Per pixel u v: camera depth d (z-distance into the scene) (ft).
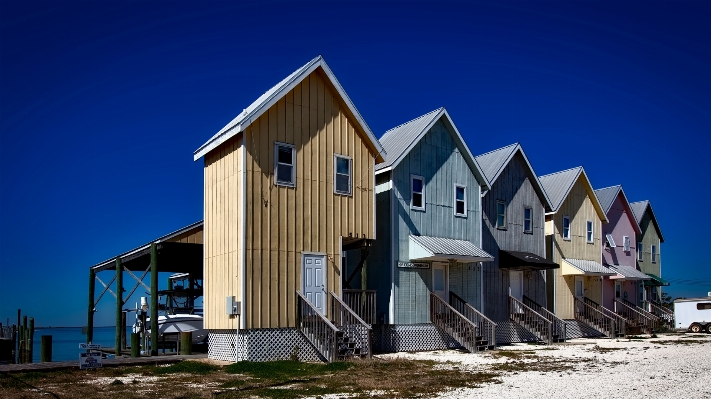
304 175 67.87
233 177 65.05
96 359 58.23
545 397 41.39
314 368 56.80
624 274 125.39
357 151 73.15
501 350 78.95
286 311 64.18
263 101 65.98
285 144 66.74
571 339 106.42
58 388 45.80
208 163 70.49
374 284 79.30
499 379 50.16
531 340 98.78
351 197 71.72
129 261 85.51
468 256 79.97
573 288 113.50
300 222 66.74
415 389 44.70
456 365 60.70
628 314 126.62
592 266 115.55
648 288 151.12
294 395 42.01
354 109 72.38
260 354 61.72
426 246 77.66
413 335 78.23
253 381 49.03
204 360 64.23
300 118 68.39
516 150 101.19
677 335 120.67
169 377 52.03
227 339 64.08
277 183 65.57
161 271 100.89
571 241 115.03
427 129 82.99
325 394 42.55
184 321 94.32
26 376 52.47
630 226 139.13
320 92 70.59
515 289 99.55
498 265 96.12
